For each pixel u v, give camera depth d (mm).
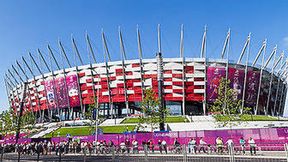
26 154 34375
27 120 92438
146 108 58281
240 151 20047
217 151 20125
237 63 101938
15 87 129750
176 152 21219
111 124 80750
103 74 104438
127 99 101375
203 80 100438
